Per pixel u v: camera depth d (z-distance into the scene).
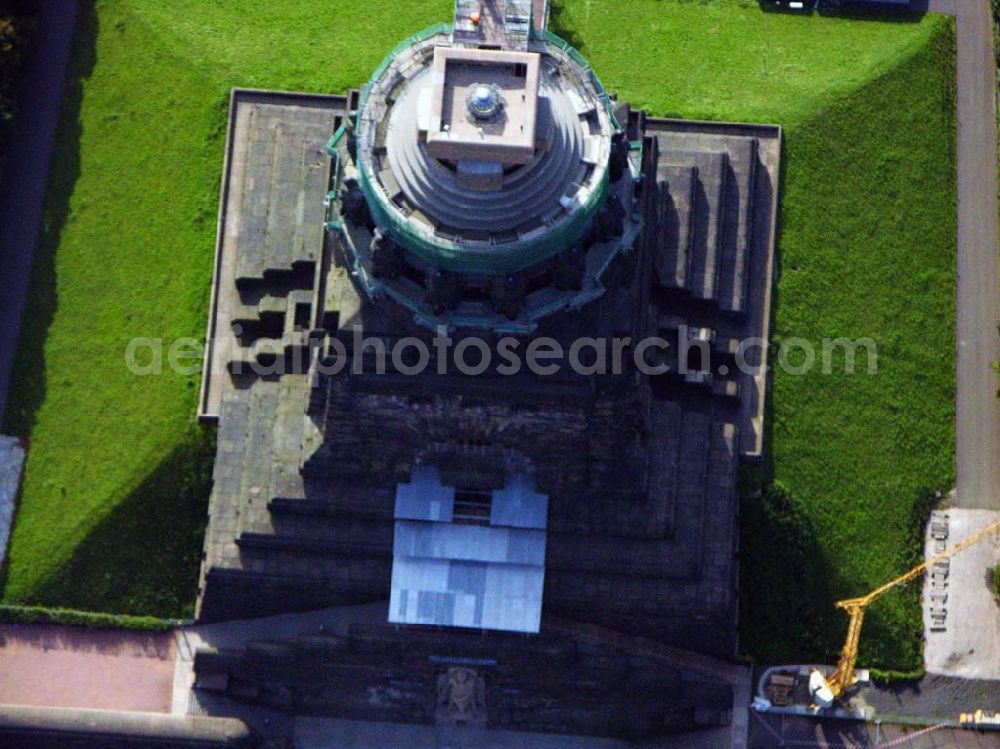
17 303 119.00
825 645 114.12
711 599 109.56
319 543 109.00
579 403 101.75
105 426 116.44
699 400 115.81
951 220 121.38
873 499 115.88
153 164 121.56
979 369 118.94
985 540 116.00
